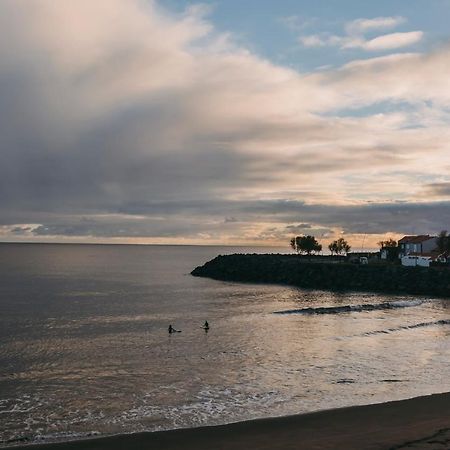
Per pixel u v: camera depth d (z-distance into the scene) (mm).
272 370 27391
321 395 22359
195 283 94875
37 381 25859
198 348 34125
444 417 18438
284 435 16766
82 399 22562
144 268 149875
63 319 48875
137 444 16281
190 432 17344
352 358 30078
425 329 41031
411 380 24828
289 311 52719
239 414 19938
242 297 70312
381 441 15609
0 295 71438
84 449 15961
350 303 62656
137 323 46156
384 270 87000
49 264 168750
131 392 23531
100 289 81562
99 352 33094
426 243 117938
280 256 125500
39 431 18422
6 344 36094
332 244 141500
